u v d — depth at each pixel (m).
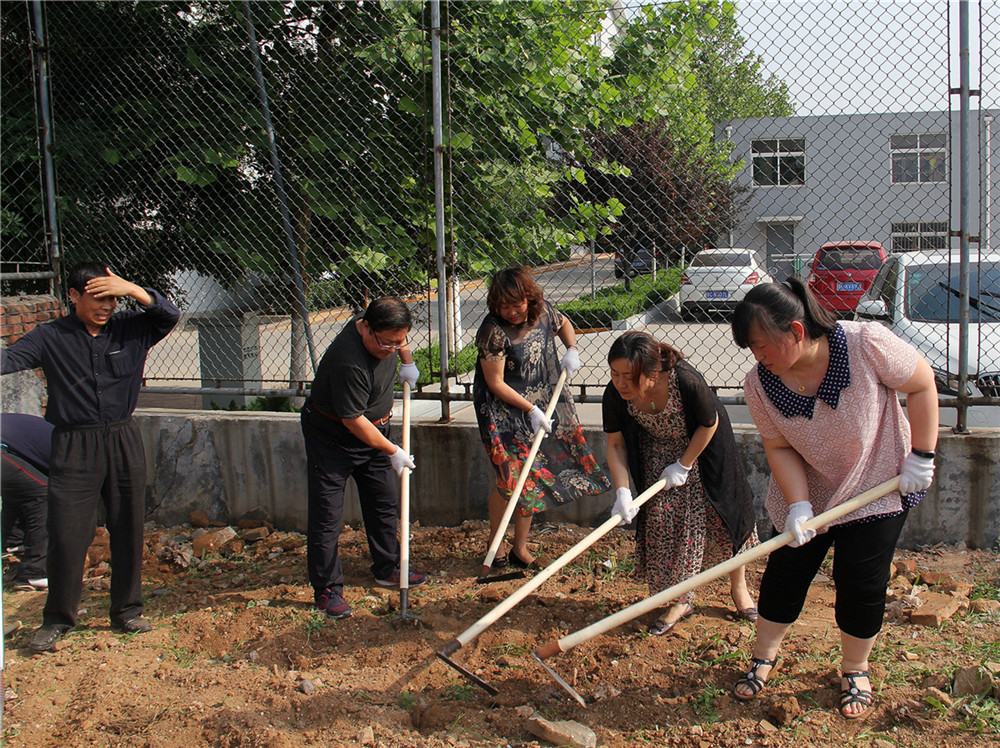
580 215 5.79
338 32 5.91
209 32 6.14
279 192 6.02
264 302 6.37
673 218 5.45
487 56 5.48
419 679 3.59
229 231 6.29
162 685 3.64
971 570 4.30
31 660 3.94
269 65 6.09
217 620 4.23
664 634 3.82
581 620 4.04
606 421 3.82
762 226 5.27
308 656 3.82
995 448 4.44
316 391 4.18
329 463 4.23
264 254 6.22
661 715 3.22
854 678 3.16
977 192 4.76
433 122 5.23
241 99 6.09
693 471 3.75
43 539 4.85
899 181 4.80
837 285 6.31
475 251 5.71
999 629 3.67
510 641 3.86
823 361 2.89
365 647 3.88
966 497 4.51
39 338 3.84
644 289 5.70
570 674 3.55
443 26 5.54
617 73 5.42
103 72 6.31
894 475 3.01
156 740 3.19
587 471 4.45
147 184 6.38
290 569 4.95
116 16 6.25
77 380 3.90
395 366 4.41
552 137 5.80
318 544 4.23
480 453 5.23
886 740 2.95
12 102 6.37
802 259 5.21
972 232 4.81
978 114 4.44
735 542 3.70
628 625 3.93
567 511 5.17
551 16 5.60
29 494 4.75
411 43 5.58
